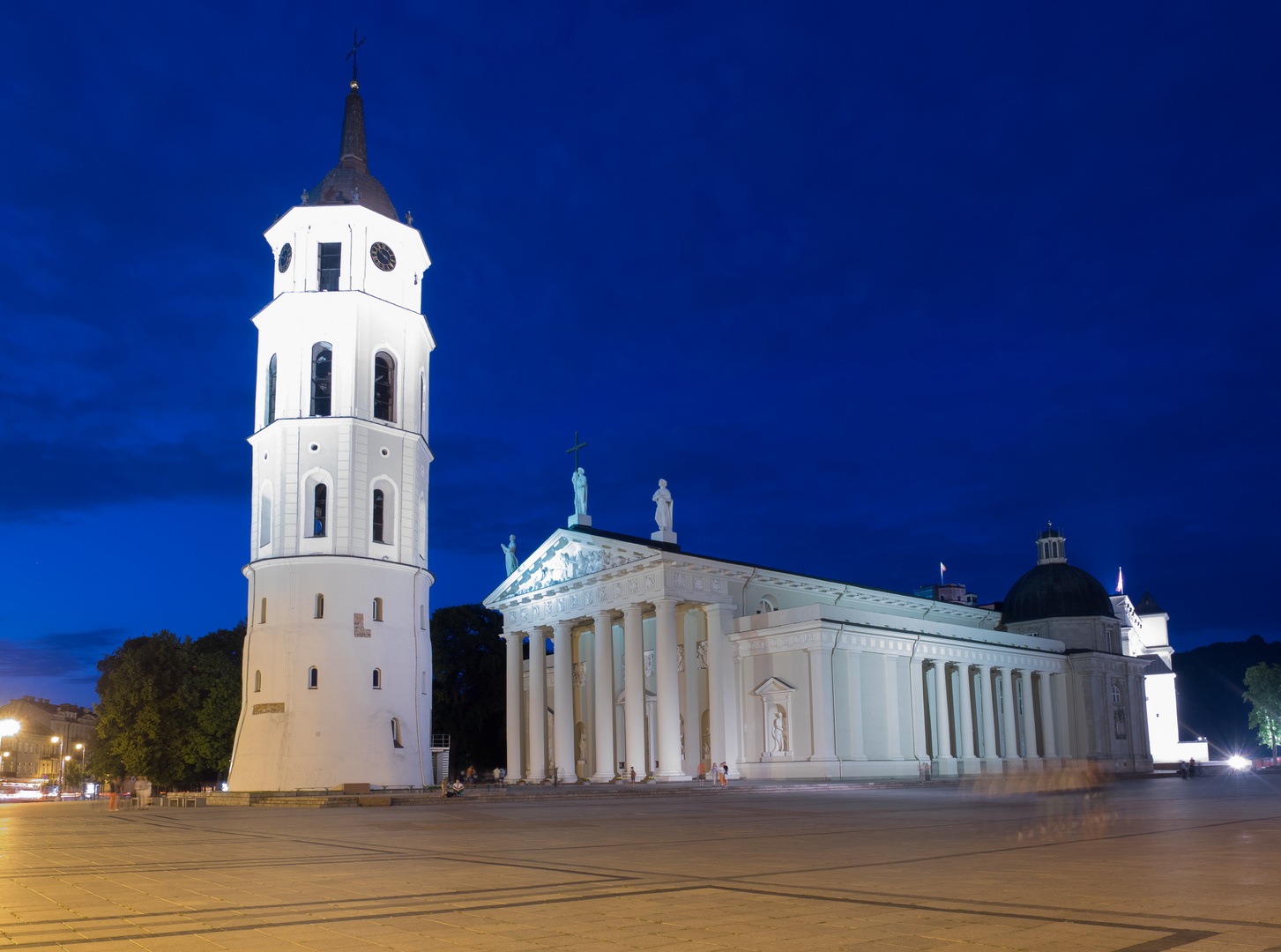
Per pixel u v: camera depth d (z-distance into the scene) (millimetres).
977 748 81812
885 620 72438
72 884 17234
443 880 16828
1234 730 182625
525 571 81375
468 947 10859
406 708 60438
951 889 14695
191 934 11930
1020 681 87688
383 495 63031
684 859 19734
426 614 64375
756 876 16656
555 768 75688
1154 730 123938
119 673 82062
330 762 56250
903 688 71500
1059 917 12172
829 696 64312
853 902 13602
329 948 10875
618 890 15094
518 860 19969
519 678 82062
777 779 65312
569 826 30203
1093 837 23422
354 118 70000
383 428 62688
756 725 68125
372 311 63656
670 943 10891
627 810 39094
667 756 65312
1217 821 28609
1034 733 85062
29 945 11477
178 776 81625
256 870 18969
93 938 11836
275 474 61062
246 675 60156
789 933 11391
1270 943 10352
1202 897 13586
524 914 12969
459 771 98250
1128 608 120938
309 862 20391
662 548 72812
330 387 62250
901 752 69438
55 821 41438
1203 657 191125
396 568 61688
